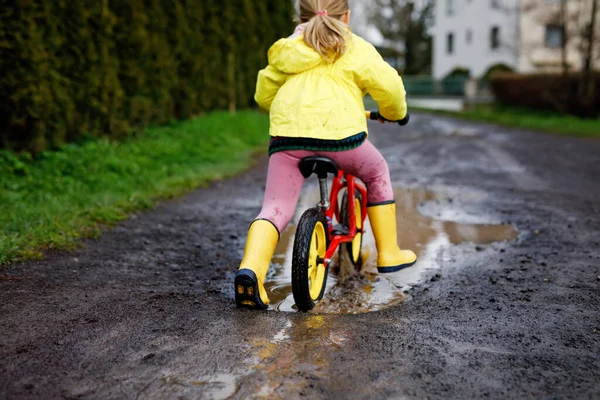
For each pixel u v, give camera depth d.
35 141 6.75
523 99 24.23
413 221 5.70
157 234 5.04
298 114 3.14
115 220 5.30
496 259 4.44
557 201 6.67
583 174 8.73
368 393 2.28
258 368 2.48
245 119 12.59
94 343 2.73
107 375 2.42
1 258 3.84
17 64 6.37
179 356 2.59
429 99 41.59
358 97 3.23
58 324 2.96
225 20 13.42
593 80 20.47
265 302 3.24
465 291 3.69
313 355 2.61
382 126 17.62
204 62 12.20
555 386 2.38
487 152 11.36
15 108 6.48
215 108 13.31
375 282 3.94
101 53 7.89
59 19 7.03
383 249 3.67
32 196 5.61
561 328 3.02
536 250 4.68
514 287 3.75
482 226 5.52
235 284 3.13
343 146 3.16
